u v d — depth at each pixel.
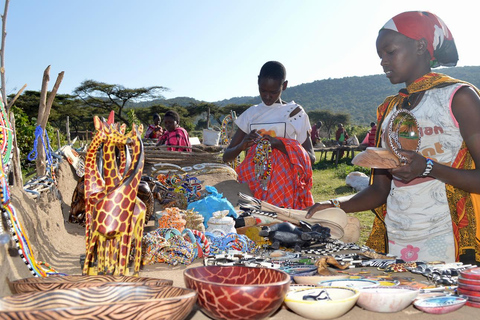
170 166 4.84
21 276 1.76
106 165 1.60
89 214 1.61
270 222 2.72
